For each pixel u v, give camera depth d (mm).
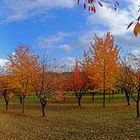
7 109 47250
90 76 46031
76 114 37406
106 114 35594
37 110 45938
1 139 20484
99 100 60000
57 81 38781
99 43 43938
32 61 39875
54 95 37469
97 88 47406
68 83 50031
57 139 20328
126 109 41250
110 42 43719
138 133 20656
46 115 37281
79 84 49750
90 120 29719
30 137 21375
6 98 47469
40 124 28312
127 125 24625
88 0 5691
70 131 23328
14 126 26984
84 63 49656
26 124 28438
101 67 43781
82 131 23031
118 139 19156
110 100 58250
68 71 51094
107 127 24281
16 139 20562
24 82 39938
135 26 4633
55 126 26625
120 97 63938
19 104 58312
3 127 26172
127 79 36031
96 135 20984
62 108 46969
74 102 57344
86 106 48438
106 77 43594
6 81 41531
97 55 43969
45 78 38062
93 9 5777
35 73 38500
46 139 20531
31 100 65438
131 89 35781
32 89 40031
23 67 39688
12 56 50188
